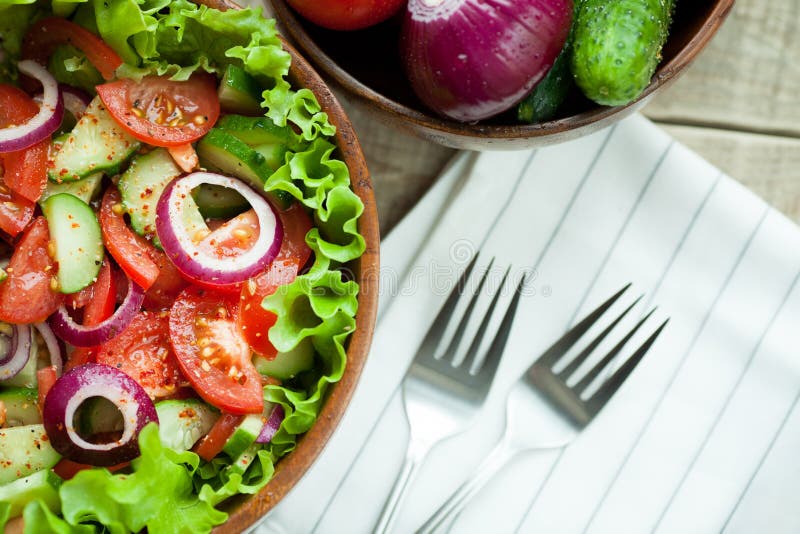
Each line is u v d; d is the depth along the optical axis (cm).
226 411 63
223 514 62
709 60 74
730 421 72
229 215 66
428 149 74
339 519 71
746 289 72
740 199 72
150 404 63
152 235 65
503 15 63
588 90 64
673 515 71
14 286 64
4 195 64
